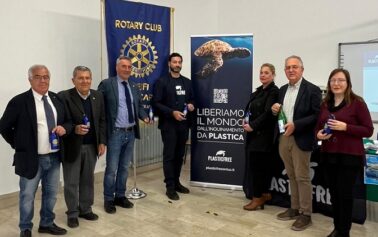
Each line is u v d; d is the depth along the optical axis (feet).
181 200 13.42
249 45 13.91
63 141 10.13
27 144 9.17
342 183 9.07
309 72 18.66
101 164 16.08
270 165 12.73
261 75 11.77
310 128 10.34
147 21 14.37
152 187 15.23
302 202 10.76
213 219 11.53
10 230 10.80
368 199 11.25
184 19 19.69
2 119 9.22
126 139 12.12
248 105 12.25
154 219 11.53
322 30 18.04
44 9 13.65
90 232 10.52
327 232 10.41
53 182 10.08
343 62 17.47
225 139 14.56
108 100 11.69
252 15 20.38
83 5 14.94
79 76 10.40
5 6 12.51
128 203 12.61
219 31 21.74
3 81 12.62
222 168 14.73
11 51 12.77
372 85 16.81
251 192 13.19
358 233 10.36
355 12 17.01
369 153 11.13
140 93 14.25
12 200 13.04
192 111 14.48
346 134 8.89
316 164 11.80
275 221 11.33
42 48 13.69
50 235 10.23
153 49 14.61
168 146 13.65
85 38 15.11
